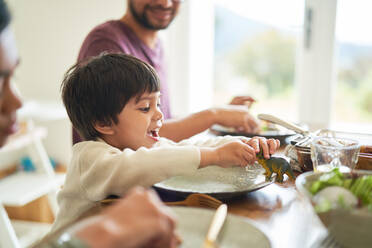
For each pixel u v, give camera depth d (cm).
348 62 205
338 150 67
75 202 75
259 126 117
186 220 51
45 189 186
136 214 34
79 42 219
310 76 204
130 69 81
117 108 80
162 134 114
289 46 237
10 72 43
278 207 61
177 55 224
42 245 49
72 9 216
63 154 226
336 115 214
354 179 53
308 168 78
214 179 74
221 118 116
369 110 211
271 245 42
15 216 209
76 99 83
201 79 236
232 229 48
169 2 130
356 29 197
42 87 231
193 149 71
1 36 40
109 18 211
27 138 183
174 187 71
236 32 243
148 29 136
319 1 195
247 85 252
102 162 71
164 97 140
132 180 68
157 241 36
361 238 45
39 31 224
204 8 227
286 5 205
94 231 33
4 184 189
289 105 245
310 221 56
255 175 74
